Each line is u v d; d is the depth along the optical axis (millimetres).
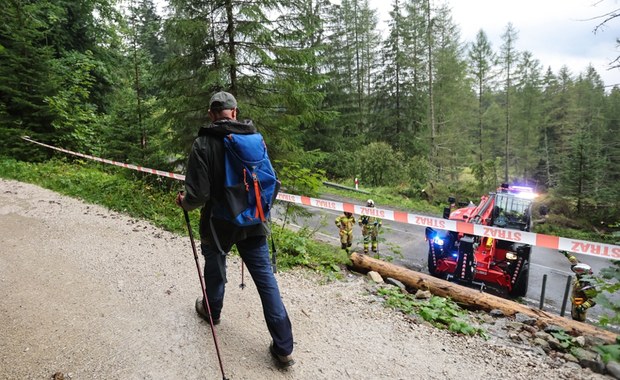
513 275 7090
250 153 2254
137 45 11562
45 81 12328
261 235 2393
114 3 17016
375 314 3730
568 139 37531
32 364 2484
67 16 15750
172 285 3865
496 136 49469
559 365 3006
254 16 7176
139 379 2412
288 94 8094
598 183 24344
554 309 6945
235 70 7840
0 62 11695
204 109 7945
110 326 3008
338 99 26344
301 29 7992
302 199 6367
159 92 8562
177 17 7449
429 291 5109
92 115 14445
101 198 7672
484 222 7750
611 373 2848
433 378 2676
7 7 11914
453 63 35406
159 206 7473
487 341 3396
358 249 9891
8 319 3020
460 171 36344
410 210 17359
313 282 4641
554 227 18266
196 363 2613
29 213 6250
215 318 3062
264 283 2482
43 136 12156
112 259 4492
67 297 3469
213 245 2373
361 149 25516
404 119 29656
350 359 2844
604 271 3412
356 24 35188
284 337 2535
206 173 2203
